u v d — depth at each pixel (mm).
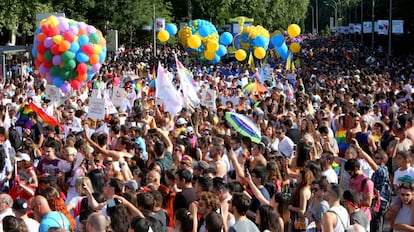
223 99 24000
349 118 15602
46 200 9281
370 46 99250
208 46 35562
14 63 42906
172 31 35469
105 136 12453
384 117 18250
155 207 9328
